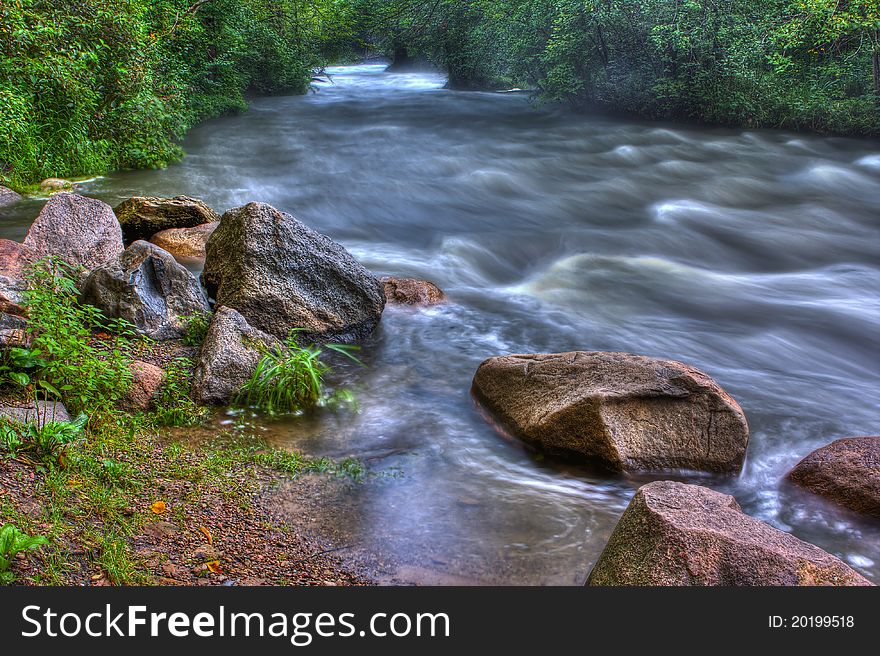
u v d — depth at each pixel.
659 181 16.09
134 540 3.99
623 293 9.75
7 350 5.46
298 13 30.81
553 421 5.49
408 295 8.73
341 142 20.00
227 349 6.24
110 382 5.64
